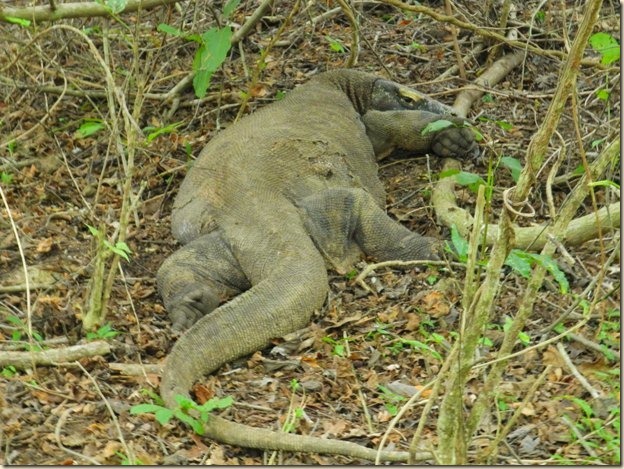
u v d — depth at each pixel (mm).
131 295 8977
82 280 9031
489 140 11055
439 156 11273
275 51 12891
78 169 10961
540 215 9953
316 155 10125
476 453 6523
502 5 12922
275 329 8055
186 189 9836
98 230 8445
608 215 8305
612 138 9883
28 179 10703
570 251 9141
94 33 11453
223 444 6754
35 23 9562
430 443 6266
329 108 11094
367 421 7070
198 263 8914
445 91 11906
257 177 9562
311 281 8414
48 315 8297
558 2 13062
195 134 11469
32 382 7238
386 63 12812
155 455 6609
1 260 9188
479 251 9109
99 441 6656
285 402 7371
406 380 7676
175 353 7527
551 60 12594
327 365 7871
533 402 7156
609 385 7301
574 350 7805
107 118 11352
